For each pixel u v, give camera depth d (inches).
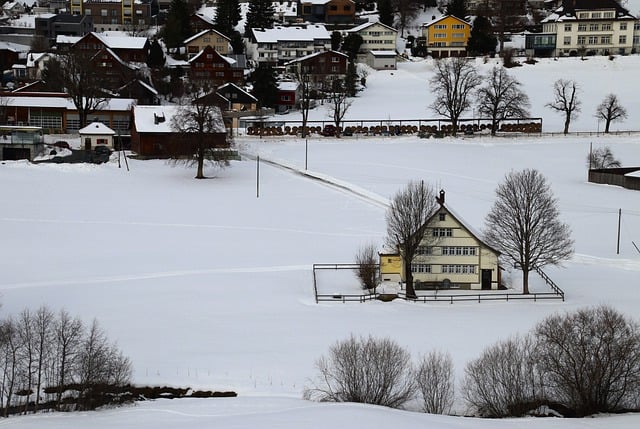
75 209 7253.9
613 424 3324.3
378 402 3629.4
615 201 7765.8
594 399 3614.7
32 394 3668.8
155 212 7224.4
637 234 6638.8
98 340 4037.9
